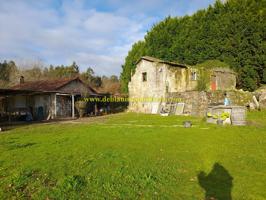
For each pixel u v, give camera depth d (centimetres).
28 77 6216
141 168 654
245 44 3072
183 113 2370
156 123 1739
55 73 6488
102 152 839
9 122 2178
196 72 2883
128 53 4328
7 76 6384
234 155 791
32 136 1260
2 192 501
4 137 1243
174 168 661
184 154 813
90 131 1386
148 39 4038
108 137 1156
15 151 880
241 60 3117
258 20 3052
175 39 3753
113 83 6231
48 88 2711
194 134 1202
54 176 598
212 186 542
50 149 906
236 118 1570
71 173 618
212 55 3325
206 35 3409
